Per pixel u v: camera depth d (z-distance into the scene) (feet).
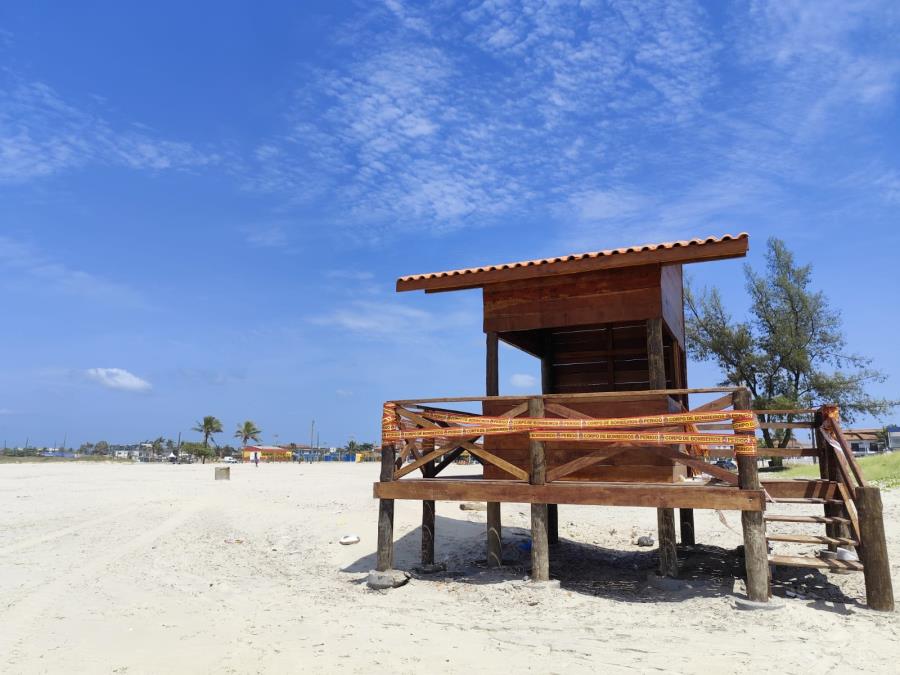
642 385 38.17
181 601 29.40
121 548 44.04
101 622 25.91
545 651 19.83
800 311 117.91
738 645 19.56
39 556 41.52
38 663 20.70
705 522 49.75
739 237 27.14
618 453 28.35
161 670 19.56
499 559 33.42
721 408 25.71
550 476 28.07
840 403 112.37
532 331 38.78
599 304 30.86
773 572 30.27
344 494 66.90
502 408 32.19
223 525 51.67
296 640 22.18
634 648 19.67
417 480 31.58
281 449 347.36
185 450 317.83
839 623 21.63
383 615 25.14
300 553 40.65
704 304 123.24
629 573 32.81
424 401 31.32
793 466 106.42
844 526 29.73
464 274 33.19
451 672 18.30
